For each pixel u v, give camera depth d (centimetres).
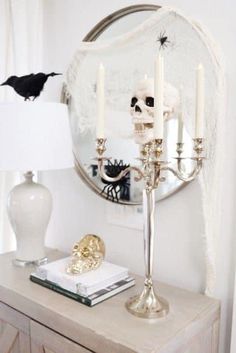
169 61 115
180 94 112
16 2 160
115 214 141
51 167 120
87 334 89
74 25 150
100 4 139
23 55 162
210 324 101
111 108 134
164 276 128
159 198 124
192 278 120
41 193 134
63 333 96
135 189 131
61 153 123
